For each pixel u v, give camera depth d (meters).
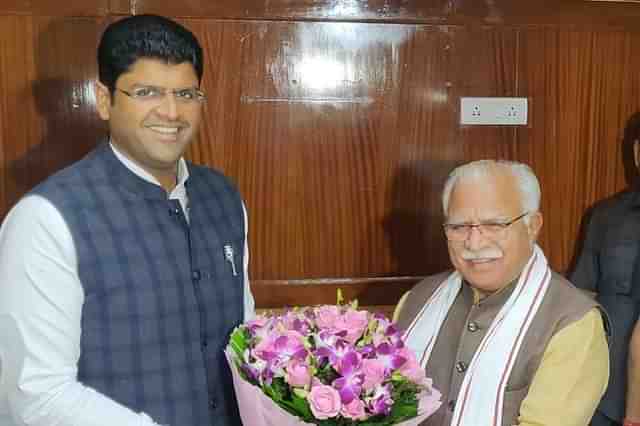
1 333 1.14
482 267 1.38
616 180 2.30
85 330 1.17
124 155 1.25
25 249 1.13
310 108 2.12
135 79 1.18
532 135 2.23
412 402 1.13
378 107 2.15
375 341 1.16
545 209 2.27
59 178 1.21
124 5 1.99
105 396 1.16
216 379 1.32
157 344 1.21
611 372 2.01
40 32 1.97
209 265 1.32
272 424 1.12
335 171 2.16
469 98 2.18
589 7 2.21
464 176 1.40
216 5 2.03
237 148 2.10
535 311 1.36
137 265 1.20
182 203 1.33
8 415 1.23
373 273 2.21
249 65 2.08
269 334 1.17
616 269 2.04
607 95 2.26
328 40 2.11
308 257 2.17
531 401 1.29
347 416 1.05
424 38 2.15
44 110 2.00
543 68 2.21
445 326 1.50
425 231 2.21
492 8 2.16
